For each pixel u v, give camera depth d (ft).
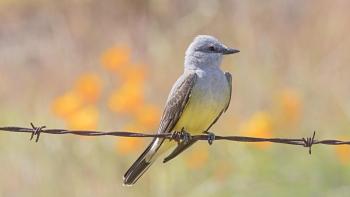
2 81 64.44
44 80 65.46
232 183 44.57
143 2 72.28
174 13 70.79
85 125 42.34
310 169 44.78
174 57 58.29
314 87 53.11
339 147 44.21
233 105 52.01
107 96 51.98
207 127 37.19
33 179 45.44
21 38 74.18
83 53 68.74
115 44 69.92
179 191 44.34
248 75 53.47
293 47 60.49
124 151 43.04
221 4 64.59
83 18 72.74
